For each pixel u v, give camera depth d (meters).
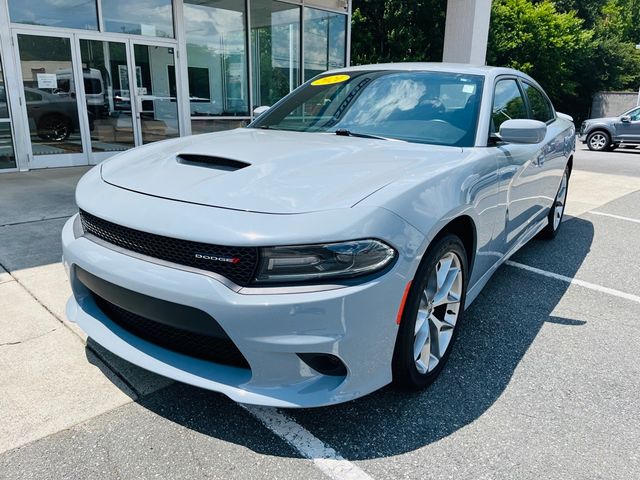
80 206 2.32
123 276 1.99
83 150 8.93
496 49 27.73
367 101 3.28
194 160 2.47
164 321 1.95
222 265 1.85
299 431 2.12
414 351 2.27
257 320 1.79
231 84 10.98
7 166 8.12
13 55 7.86
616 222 6.12
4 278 3.61
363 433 2.12
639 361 2.79
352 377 1.93
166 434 2.08
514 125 2.79
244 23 10.84
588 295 3.75
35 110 8.23
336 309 1.81
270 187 2.04
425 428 2.16
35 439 2.03
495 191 2.83
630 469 1.96
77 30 8.50
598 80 34.31
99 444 2.01
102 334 2.23
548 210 4.71
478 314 3.36
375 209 1.93
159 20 9.53
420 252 2.05
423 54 24.03
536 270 4.29
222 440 2.05
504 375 2.61
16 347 2.69
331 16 12.46
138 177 2.34
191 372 1.98
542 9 29.02
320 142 2.75
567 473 1.93
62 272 3.74
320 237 1.81
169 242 1.94
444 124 2.96
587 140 16.47
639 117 15.32
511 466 1.96
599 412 2.32
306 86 3.84
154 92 9.73
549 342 2.99
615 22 38.34
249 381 1.91
